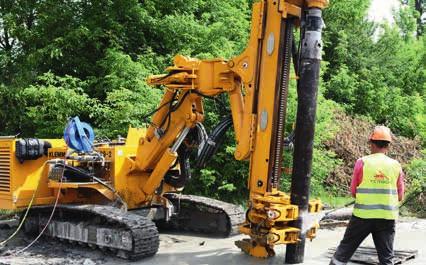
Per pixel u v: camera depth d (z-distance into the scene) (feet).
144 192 28.76
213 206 29.96
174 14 49.21
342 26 63.52
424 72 66.13
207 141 24.80
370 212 19.33
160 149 27.43
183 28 46.83
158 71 44.78
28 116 44.78
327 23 61.93
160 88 43.73
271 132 22.30
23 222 29.78
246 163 41.14
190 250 26.68
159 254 25.85
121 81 42.11
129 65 42.29
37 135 44.27
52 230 28.32
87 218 27.32
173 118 26.84
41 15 48.21
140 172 28.86
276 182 22.72
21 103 46.44
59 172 27.55
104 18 48.14
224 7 50.47
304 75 21.76
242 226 22.97
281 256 24.67
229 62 23.93
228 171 41.37
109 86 43.16
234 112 23.97
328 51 61.82
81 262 24.36
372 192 19.45
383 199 19.39
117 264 24.07
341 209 36.45
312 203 22.84
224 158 41.39
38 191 28.25
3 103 46.65
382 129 20.25
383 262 19.52
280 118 22.50
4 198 27.91
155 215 29.45
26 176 27.96
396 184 19.72
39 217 29.30
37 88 43.09
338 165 47.88
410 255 24.50
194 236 30.53
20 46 49.75
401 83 65.31
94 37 46.29
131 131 29.22
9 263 24.14
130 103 39.86
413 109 61.00
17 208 27.61
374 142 20.17
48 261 24.53
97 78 45.52
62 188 27.99
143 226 24.29
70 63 47.83
